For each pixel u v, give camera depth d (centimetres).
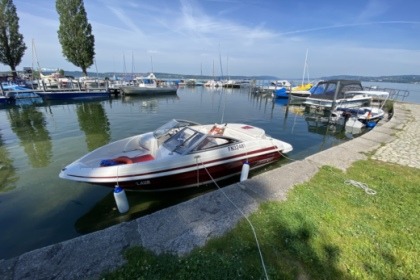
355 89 1716
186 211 345
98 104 2194
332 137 1139
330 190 422
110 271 243
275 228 314
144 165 482
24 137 1031
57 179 609
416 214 358
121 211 466
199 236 295
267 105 2297
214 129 661
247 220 327
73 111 1761
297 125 1401
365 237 305
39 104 2077
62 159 758
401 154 652
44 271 242
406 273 258
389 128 1004
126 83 3328
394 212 362
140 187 499
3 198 521
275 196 394
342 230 317
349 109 1438
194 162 524
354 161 583
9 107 1886
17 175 634
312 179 464
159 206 505
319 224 326
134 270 244
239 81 5109
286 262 262
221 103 2412
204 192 566
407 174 514
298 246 283
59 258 256
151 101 2519
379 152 665
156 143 603
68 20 2958
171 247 276
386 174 508
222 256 265
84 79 2945
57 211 480
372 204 382
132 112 1764
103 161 524
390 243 297
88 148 878
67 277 236
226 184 605
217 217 333
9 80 2881
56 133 1107
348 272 255
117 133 1124
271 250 278
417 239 304
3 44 3041
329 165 540
